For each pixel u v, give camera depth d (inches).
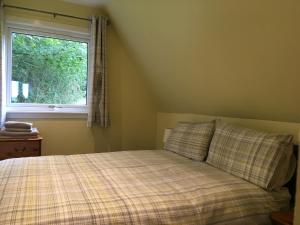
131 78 123.9
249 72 66.1
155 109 131.6
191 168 68.8
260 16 52.0
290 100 61.9
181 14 70.9
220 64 72.7
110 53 117.9
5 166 62.7
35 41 105.6
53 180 54.4
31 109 105.3
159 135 131.6
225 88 78.9
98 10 112.7
